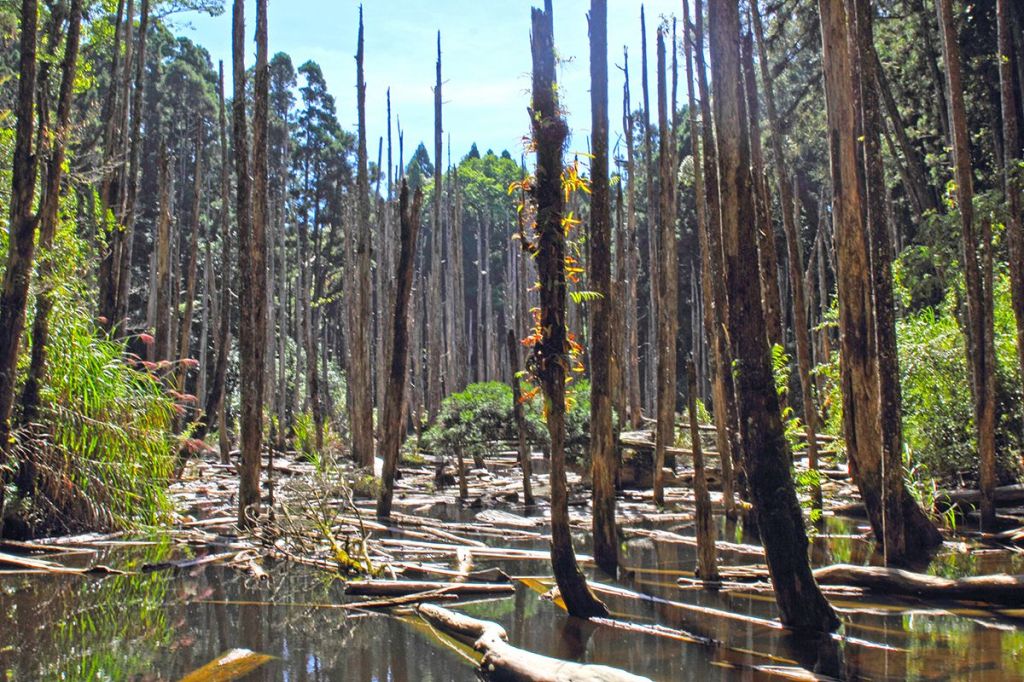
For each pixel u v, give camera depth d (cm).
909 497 1029
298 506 1098
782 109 2498
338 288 4516
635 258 2244
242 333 1143
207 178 3984
